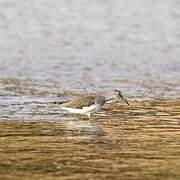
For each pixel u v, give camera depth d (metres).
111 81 94.31
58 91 86.31
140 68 105.75
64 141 62.69
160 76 99.25
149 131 67.12
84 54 117.75
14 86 89.12
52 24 151.38
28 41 129.88
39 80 94.06
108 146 61.09
